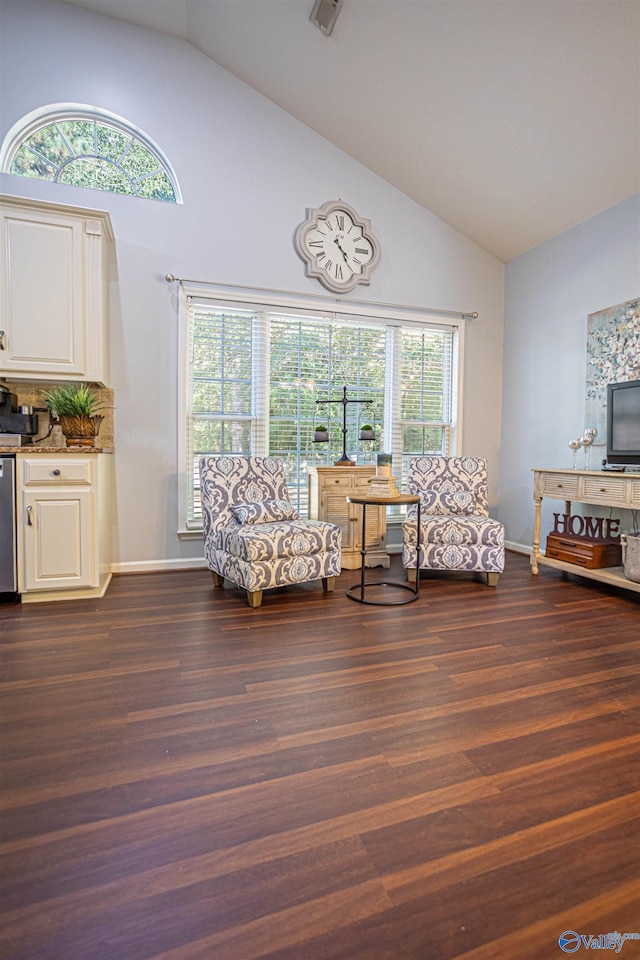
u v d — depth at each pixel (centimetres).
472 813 120
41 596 280
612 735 154
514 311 438
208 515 316
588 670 198
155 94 343
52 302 290
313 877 101
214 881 100
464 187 381
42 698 172
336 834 113
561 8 239
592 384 360
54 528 276
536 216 380
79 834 112
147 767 136
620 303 339
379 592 309
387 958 85
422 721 161
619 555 322
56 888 98
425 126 339
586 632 240
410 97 322
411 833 113
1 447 267
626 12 231
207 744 147
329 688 182
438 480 381
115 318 337
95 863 104
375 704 171
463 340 436
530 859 106
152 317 345
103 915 92
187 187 351
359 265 395
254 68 347
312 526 301
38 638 226
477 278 441
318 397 398
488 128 322
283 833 113
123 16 332
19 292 285
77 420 293
